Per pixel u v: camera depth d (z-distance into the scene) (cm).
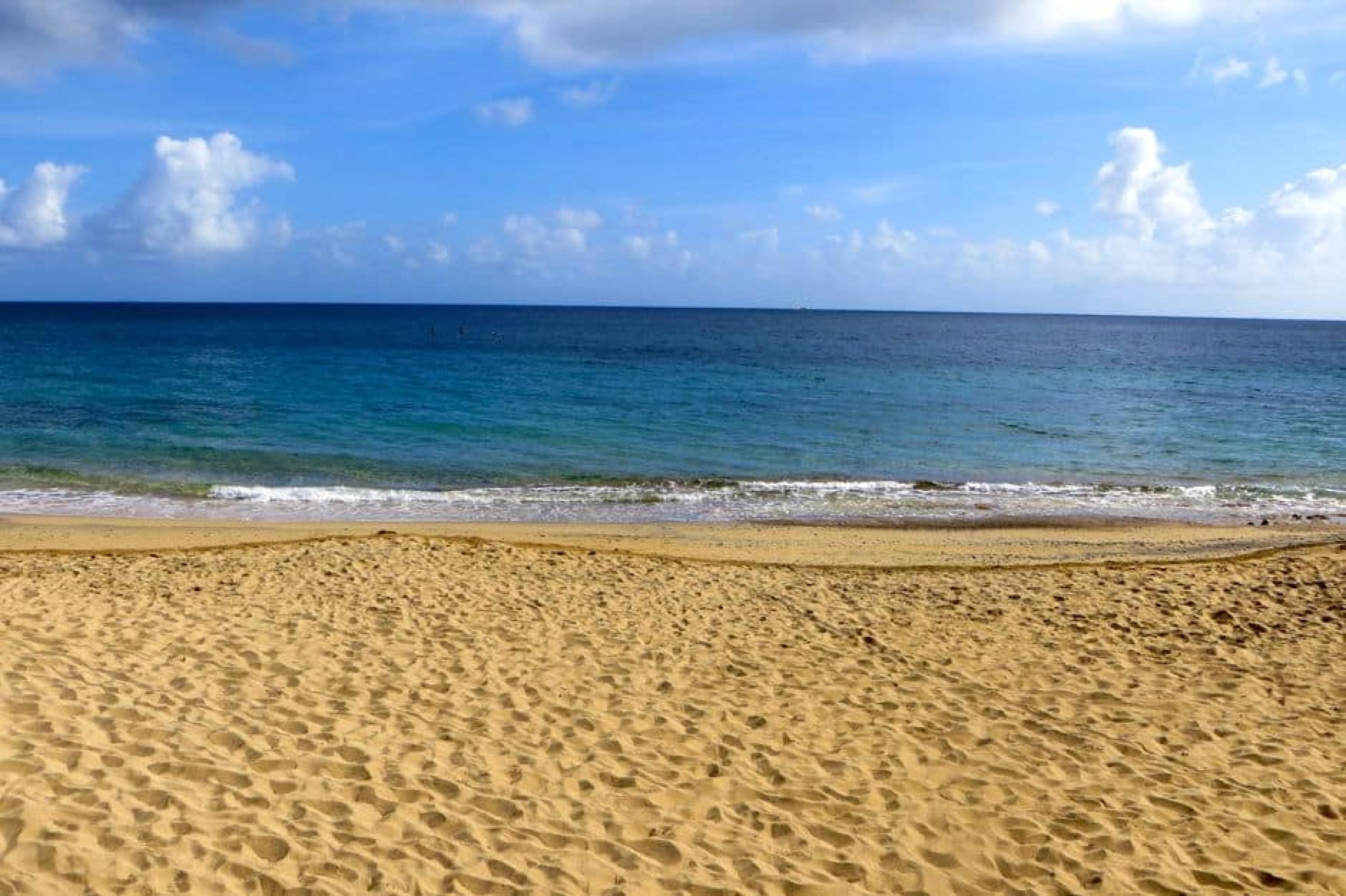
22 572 1085
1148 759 691
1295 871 542
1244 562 1331
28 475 2053
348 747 643
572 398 3781
